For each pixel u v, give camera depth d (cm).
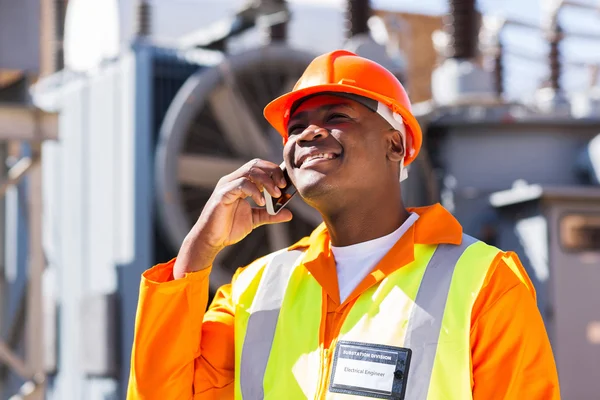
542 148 1324
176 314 318
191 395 327
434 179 1309
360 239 317
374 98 312
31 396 880
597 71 1873
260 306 329
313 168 305
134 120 1198
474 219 1298
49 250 1414
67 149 1371
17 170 950
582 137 1333
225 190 318
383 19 1742
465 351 284
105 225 1251
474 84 1343
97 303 1195
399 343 292
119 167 1223
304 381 306
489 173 1321
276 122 350
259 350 321
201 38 1348
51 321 1384
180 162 1212
